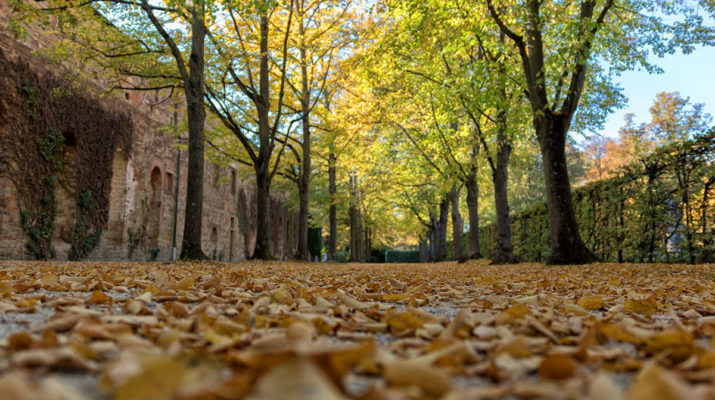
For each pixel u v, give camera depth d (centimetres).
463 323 174
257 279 506
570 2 1109
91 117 1570
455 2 1080
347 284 471
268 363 86
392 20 1521
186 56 1364
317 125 1962
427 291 419
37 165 1341
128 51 1281
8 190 1248
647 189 1032
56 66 1414
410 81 1553
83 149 1529
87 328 140
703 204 909
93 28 1204
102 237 1638
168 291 315
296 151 2092
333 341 166
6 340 132
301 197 1989
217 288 347
